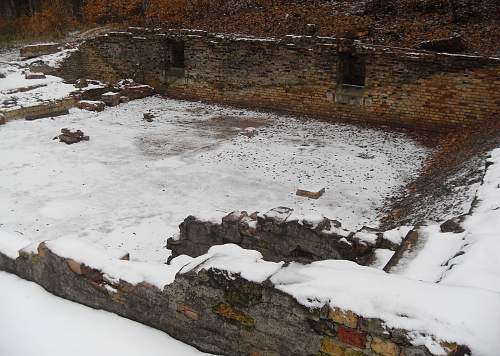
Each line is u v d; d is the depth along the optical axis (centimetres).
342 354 370
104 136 1591
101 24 2797
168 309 462
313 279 393
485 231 588
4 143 1512
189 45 1992
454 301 348
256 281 399
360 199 1129
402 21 1816
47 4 2944
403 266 543
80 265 514
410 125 1641
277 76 1838
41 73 2159
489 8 1730
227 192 1176
